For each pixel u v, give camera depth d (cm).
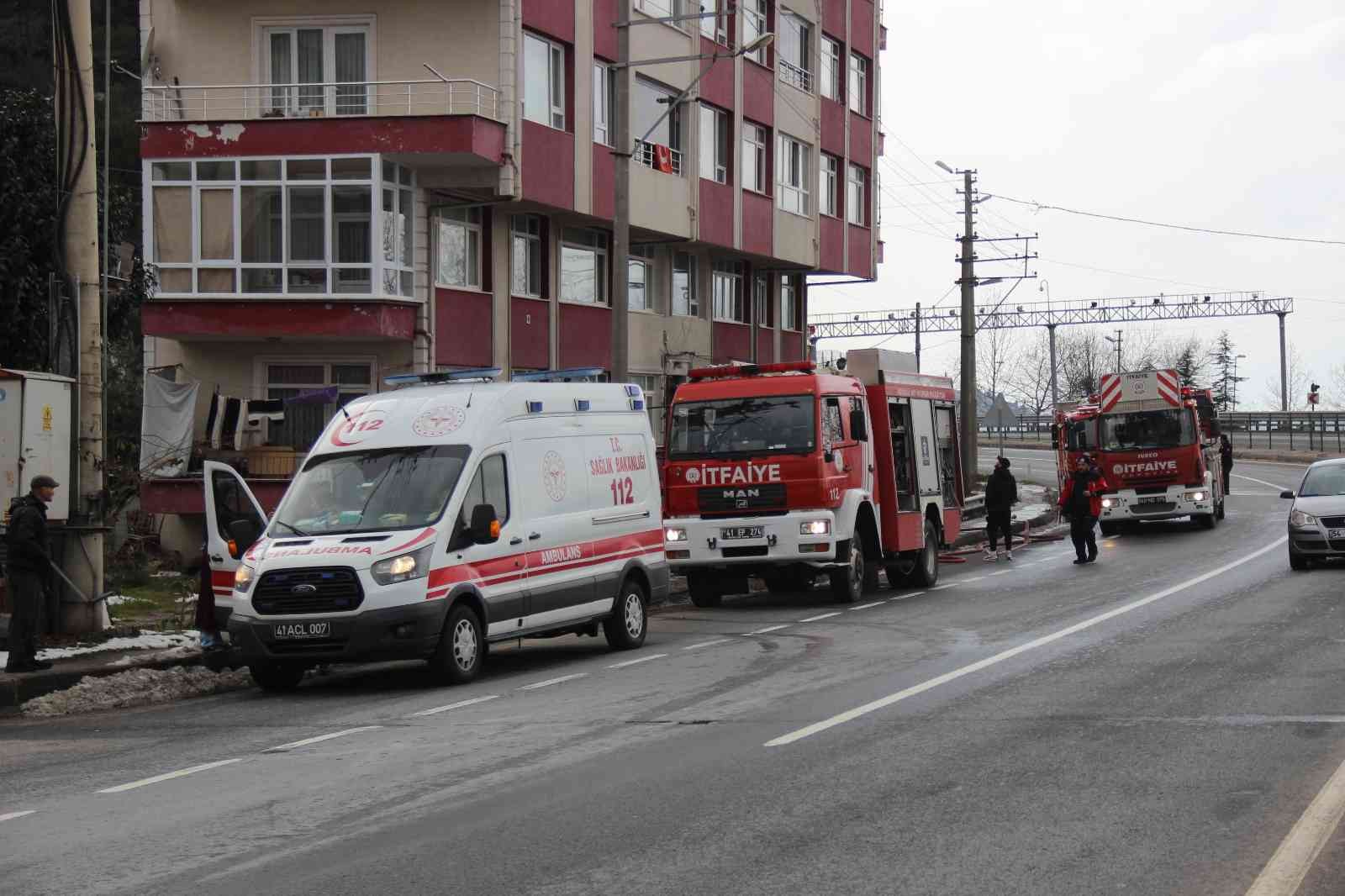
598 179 3172
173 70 2905
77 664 1465
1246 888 623
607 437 1691
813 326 9462
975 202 4806
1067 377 12144
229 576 1509
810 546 2052
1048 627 1675
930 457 2434
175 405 2844
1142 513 3519
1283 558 2589
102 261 2355
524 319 3138
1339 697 1126
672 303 3731
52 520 1625
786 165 4100
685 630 1869
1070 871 657
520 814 796
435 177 2842
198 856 725
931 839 719
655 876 663
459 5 2841
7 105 2386
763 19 3959
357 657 1352
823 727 1047
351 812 818
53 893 664
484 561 1445
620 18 2355
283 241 2734
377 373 2866
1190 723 1025
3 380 1583
